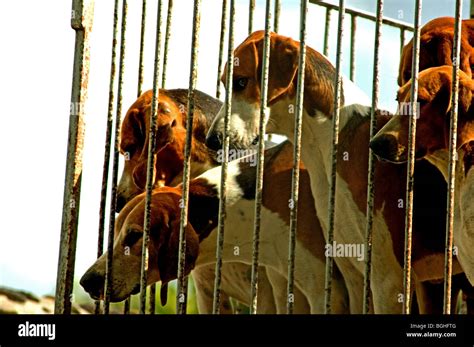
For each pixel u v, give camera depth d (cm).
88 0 350
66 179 348
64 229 347
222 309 394
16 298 427
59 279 347
